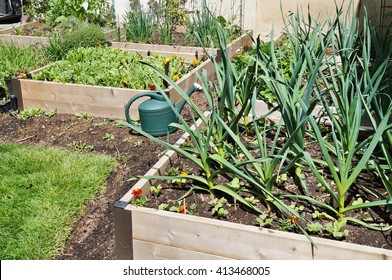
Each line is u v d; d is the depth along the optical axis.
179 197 2.88
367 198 2.81
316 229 2.47
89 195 3.36
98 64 5.15
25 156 3.88
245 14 7.13
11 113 4.72
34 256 2.85
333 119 2.90
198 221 2.50
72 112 4.66
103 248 2.95
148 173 2.96
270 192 2.64
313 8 6.77
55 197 3.31
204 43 6.22
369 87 2.84
